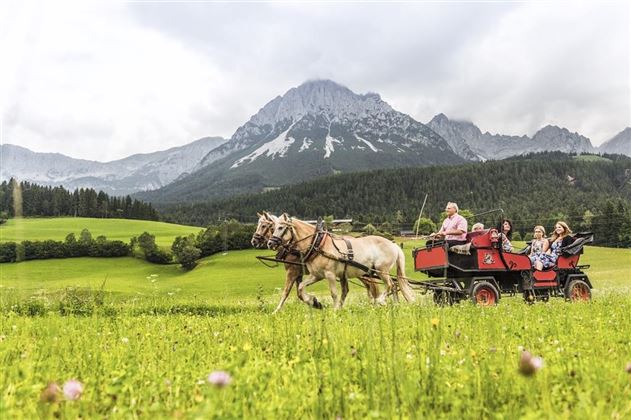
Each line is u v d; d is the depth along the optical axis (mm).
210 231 103000
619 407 3123
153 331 7832
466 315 9547
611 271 55094
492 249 15680
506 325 7703
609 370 3945
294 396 3518
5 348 5727
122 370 4281
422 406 3258
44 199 171125
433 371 3834
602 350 5172
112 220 161000
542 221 155500
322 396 3369
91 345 6195
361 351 4738
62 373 4676
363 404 3398
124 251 103812
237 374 3674
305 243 15492
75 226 145000
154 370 4637
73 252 102125
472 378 3777
